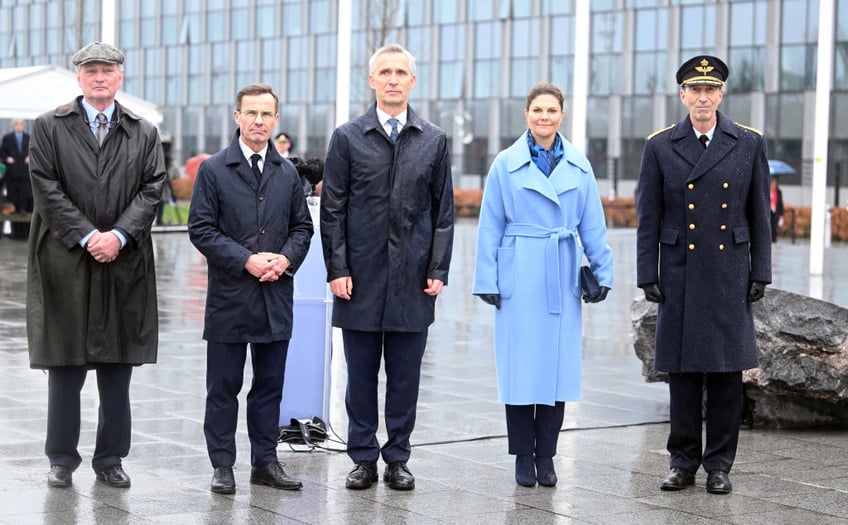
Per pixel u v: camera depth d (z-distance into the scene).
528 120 8.73
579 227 8.80
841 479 8.91
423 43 66.69
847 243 42.44
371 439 8.53
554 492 8.42
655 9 58.47
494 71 64.19
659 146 8.66
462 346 15.73
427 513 7.80
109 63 8.10
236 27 73.50
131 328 8.20
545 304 8.60
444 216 8.52
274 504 7.93
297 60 70.56
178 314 18.19
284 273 8.37
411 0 66.88
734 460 9.32
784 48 54.53
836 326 10.59
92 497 7.98
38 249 8.12
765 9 55.03
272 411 8.43
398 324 8.35
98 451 8.35
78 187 8.09
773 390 10.58
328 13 68.88
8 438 9.67
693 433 8.62
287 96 71.12
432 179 8.51
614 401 12.00
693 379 8.62
